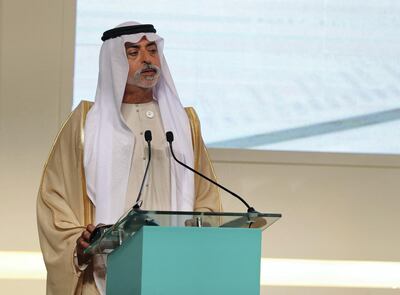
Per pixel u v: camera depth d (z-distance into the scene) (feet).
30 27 29.94
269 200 29.73
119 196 22.68
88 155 22.93
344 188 30.01
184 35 30.78
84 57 30.12
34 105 29.55
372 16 31.22
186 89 30.60
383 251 29.81
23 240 28.86
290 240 29.60
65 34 30.01
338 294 29.50
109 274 19.84
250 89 30.76
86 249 20.34
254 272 17.70
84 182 22.88
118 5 30.55
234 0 31.01
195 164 23.70
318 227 29.76
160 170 23.03
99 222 22.44
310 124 30.71
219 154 29.91
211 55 30.78
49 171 23.12
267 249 29.50
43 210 22.68
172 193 22.88
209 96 30.60
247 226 18.85
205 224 18.17
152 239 17.39
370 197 30.07
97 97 23.67
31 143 29.37
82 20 30.30
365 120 30.86
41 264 28.81
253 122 30.58
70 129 23.32
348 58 31.07
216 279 17.56
